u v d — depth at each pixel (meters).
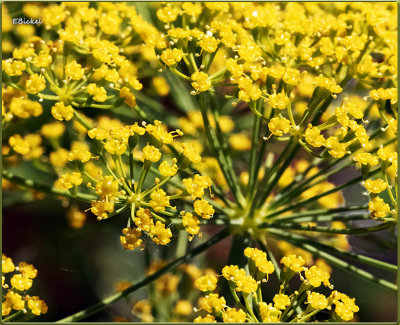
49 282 0.23
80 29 0.22
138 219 0.21
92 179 0.21
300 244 0.23
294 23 0.23
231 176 0.23
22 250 0.23
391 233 0.23
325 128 0.21
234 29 0.23
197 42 0.22
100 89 0.22
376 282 0.22
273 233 0.23
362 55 0.22
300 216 0.23
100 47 0.22
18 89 0.21
